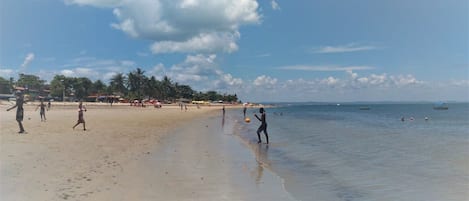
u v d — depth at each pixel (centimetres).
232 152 1667
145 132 2544
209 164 1311
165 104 16300
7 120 3209
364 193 919
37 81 14925
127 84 16350
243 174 1142
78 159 1237
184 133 2659
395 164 1330
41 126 2588
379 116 7025
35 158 1195
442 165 1299
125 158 1336
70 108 7919
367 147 1853
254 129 3272
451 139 2259
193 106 16738
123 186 914
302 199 864
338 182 1040
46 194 793
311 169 1238
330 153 1633
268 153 1641
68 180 931
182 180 1025
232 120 5372
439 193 912
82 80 14862
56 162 1152
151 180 1001
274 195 894
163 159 1375
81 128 2614
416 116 6906
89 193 827
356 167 1275
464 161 1378
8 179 904
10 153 1266
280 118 6150
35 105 8050
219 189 938
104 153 1420
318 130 3134
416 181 1045
